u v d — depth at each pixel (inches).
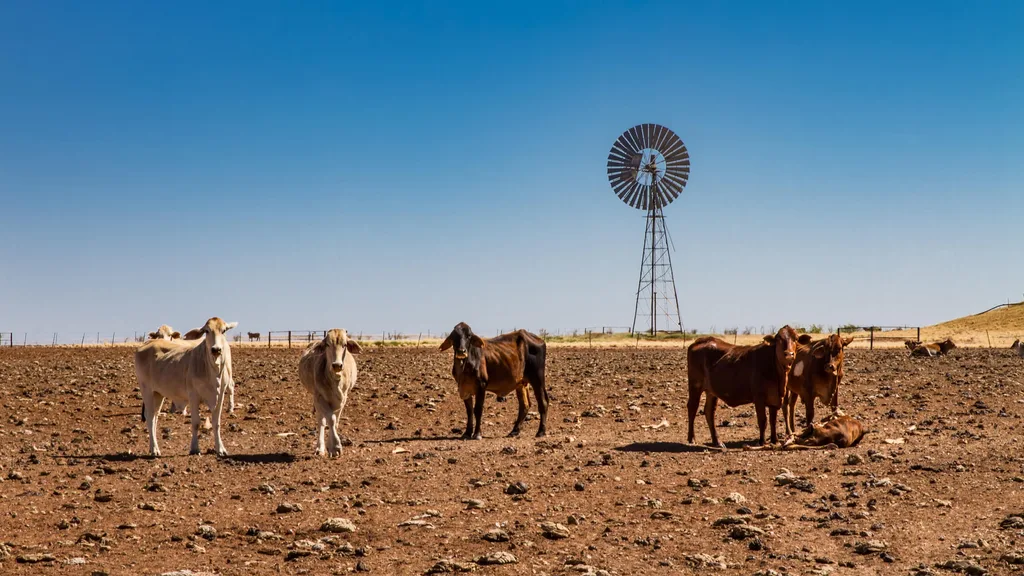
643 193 3238.2
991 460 581.0
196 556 386.9
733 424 809.5
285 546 403.5
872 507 461.4
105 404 934.4
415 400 982.4
